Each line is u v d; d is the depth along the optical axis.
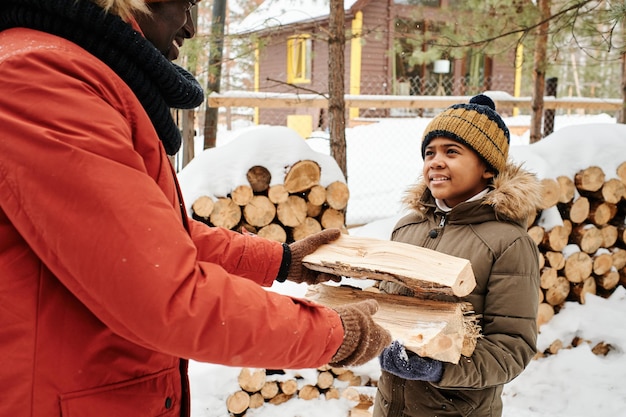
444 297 1.61
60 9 0.95
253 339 0.92
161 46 1.14
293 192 3.65
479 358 1.50
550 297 3.79
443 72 12.80
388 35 10.65
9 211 0.86
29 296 0.91
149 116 1.06
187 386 1.16
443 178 1.74
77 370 0.94
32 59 0.89
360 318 1.06
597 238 3.97
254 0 13.21
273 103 5.61
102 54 0.98
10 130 0.85
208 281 0.91
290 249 1.49
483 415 1.66
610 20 4.39
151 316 0.84
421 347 1.25
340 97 4.80
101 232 0.83
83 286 0.85
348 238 1.58
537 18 5.50
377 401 1.86
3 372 0.91
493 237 1.65
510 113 13.93
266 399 3.17
